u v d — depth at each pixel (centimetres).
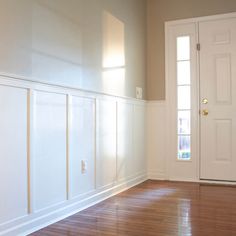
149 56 413
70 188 249
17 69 200
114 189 319
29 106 208
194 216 241
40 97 218
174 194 316
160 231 208
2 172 187
